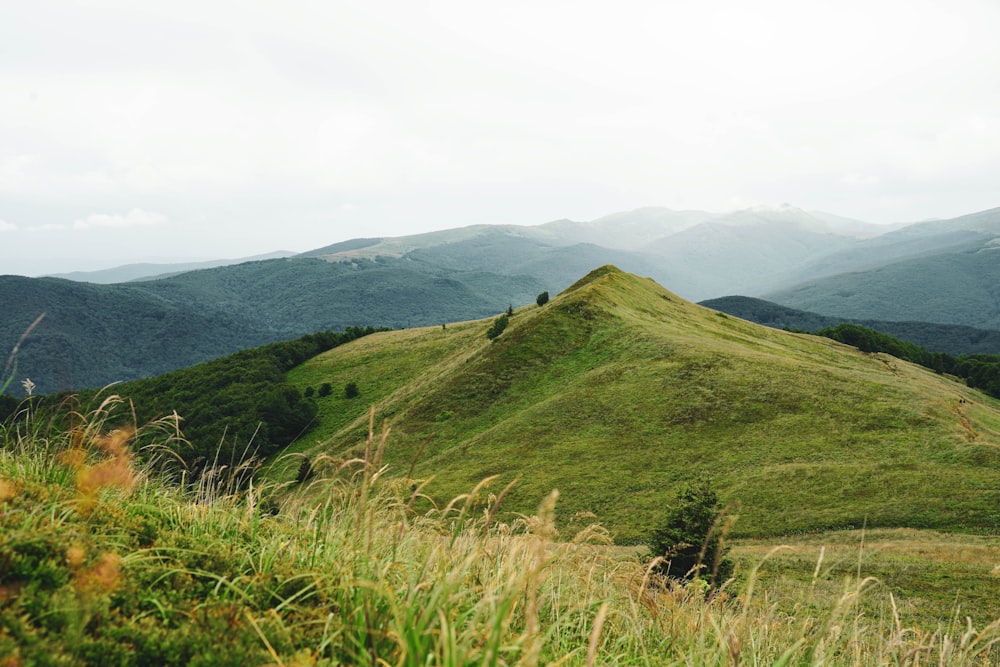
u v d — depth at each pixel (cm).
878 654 439
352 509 425
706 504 1769
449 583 317
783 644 436
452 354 9450
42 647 235
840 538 3014
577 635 419
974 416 5147
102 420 454
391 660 278
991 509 3080
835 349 10906
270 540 423
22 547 305
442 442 5928
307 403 7744
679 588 521
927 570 2292
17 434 440
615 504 3919
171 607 295
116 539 365
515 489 4391
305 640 297
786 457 4203
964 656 435
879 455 3991
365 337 12900
